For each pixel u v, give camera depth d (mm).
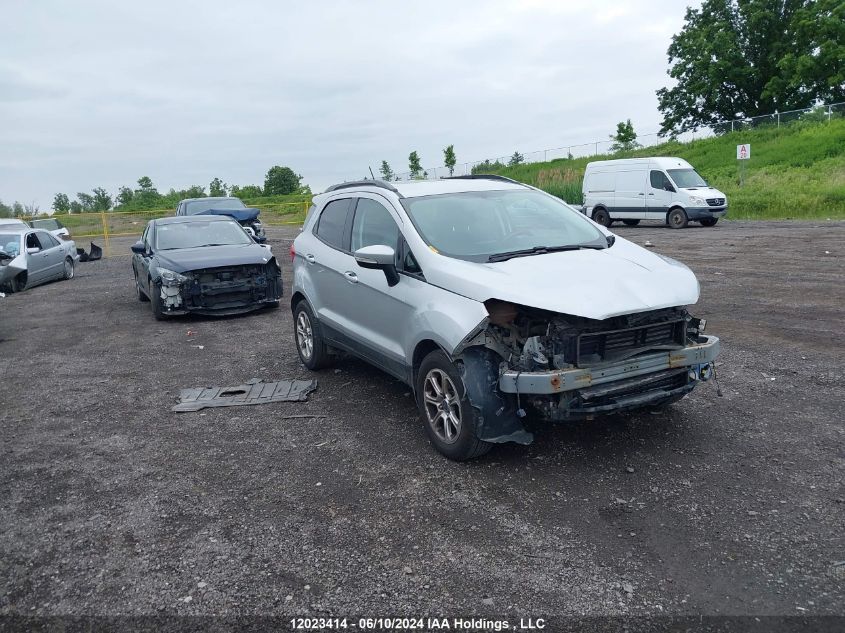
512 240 5180
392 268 5145
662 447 4723
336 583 3357
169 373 7539
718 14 55312
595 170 25641
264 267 10773
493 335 4434
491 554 3535
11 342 9719
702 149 44656
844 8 48750
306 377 7023
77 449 5297
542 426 5180
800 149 36438
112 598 3311
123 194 62562
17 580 3500
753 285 10789
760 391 5762
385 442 5129
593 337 4277
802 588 3117
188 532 3914
